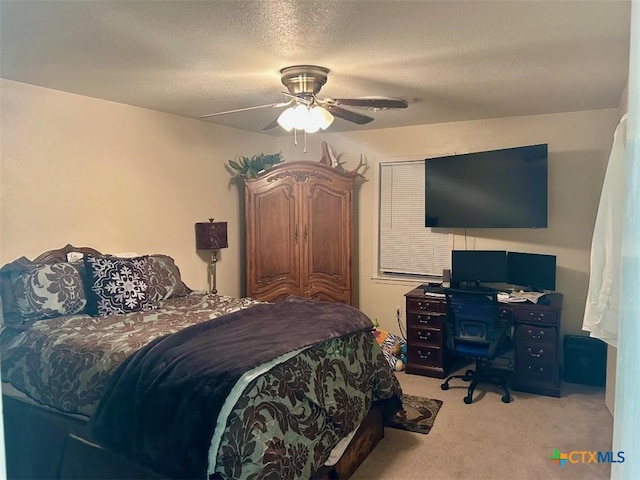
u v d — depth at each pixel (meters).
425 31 2.19
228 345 2.45
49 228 3.35
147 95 3.52
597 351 4.00
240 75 2.95
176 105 3.89
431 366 4.27
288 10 1.94
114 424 2.23
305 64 2.70
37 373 2.63
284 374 2.28
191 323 3.00
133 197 3.97
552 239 4.35
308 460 2.19
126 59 2.61
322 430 2.36
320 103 2.86
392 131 5.06
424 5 1.90
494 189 4.24
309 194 4.86
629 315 0.83
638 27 0.79
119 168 3.85
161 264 3.80
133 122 3.95
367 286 5.32
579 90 3.38
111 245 3.80
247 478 1.94
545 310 3.78
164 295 3.64
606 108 4.04
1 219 3.08
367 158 5.23
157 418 2.13
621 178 1.89
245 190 4.86
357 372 2.83
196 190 4.63
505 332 3.61
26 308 2.91
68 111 3.44
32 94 3.21
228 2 1.88
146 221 4.11
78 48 2.42
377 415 3.05
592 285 2.00
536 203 3.98
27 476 2.59
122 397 2.25
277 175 4.85
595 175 4.14
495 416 3.42
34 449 2.60
